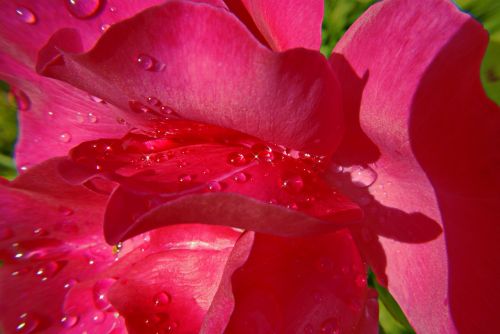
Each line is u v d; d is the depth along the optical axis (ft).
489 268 0.57
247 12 0.59
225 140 0.60
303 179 0.59
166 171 0.58
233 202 0.53
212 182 0.56
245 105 0.55
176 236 0.63
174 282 0.62
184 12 0.53
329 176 0.61
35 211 0.65
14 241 0.66
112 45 0.54
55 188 0.62
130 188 0.55
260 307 0.57
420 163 0.57
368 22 0.56
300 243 0.59
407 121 0.56
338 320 0.58
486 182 0.56
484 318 0.57
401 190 0.59
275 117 0.55
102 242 0.67
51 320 0.66
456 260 0.58
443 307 0.58
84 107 0.66
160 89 0.56
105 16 0.60
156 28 0.53
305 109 0.55
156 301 0.62
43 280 0.67
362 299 0.59
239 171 0.58
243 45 0.53
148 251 0.64
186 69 0.54
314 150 0.58
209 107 0.56
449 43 0.55
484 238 0.57
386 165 0.59
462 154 0.56
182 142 0.61
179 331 0.61
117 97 0.58
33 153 0.69
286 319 0.58
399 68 0.56
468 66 0.55
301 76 0.53
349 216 0.57
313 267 0.59
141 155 0.60
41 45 0.63
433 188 0.58
